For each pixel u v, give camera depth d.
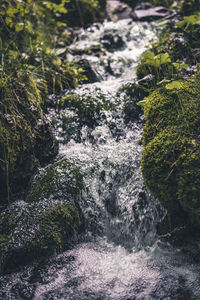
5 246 2.25
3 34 3.72
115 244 2.42
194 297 1.96
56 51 4.03
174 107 2.55
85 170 2.66
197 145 2.28
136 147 2.76
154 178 2.32
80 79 3.54
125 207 2.45
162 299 1.97
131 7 5.38
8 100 2.70
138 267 2.21
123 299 2.00
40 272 2.22
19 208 2.50
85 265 2.26
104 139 2.97
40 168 2.74
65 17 4.98
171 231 2.27
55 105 3.20
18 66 3.27
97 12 5.20
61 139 3.01
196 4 4.49
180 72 3.07
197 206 2.16
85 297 2.04
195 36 3.50
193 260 2.18
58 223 2.39
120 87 3.26
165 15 4.88
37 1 4.43
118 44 4.51
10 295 2.07
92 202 2.54
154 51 3.61
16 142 2.58
